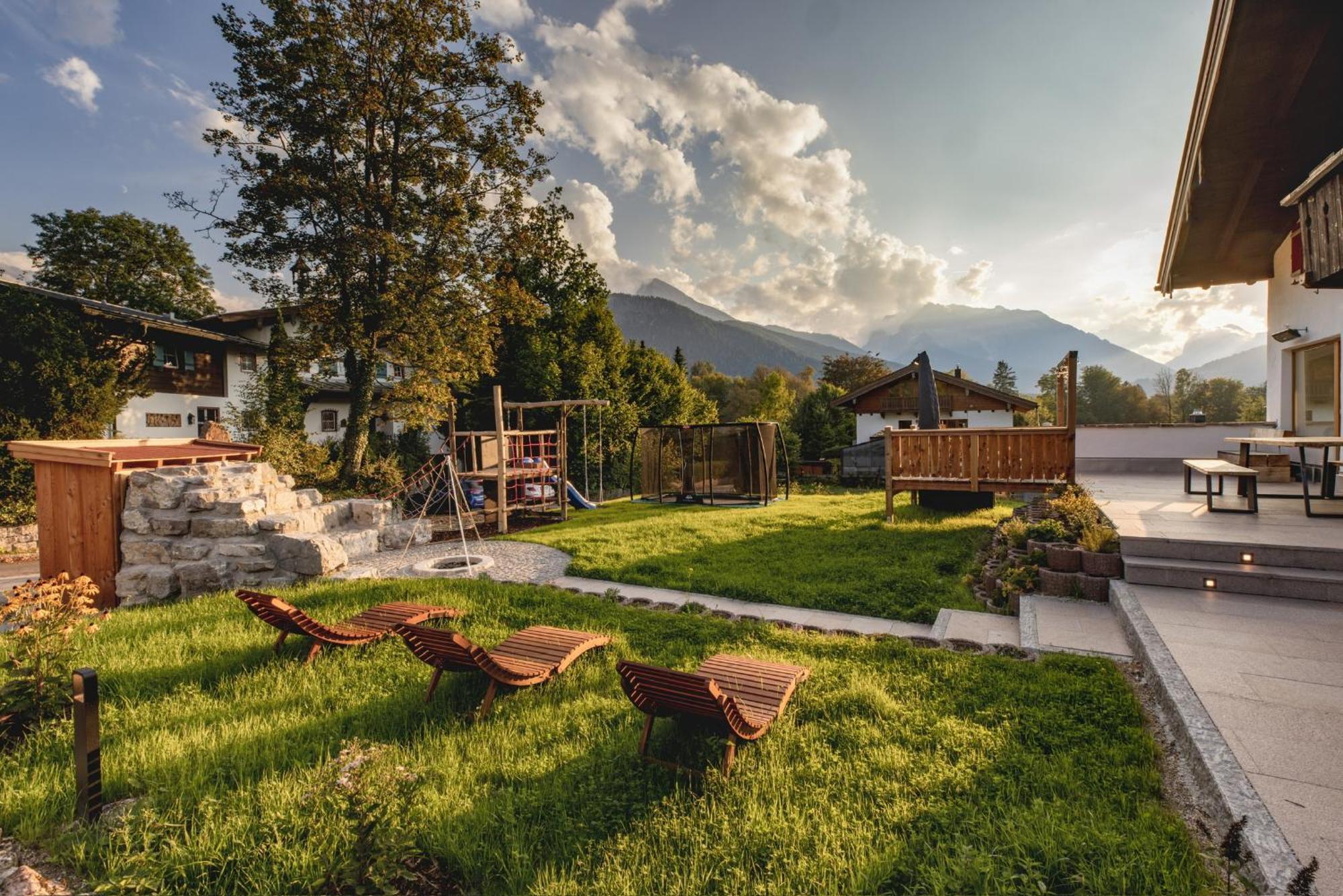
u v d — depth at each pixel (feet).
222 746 11.70
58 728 12.55
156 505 25.98
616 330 108.68
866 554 28.63
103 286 101.09
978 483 34.01
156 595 24.32
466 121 64.44
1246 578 17.63
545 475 52.03
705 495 55.62
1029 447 32.60
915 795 9.65
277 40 56.54
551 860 8.40
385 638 18.01
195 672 15.89
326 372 67.05
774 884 7.70
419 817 9.29
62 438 47.93
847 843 8.51
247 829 9.10
